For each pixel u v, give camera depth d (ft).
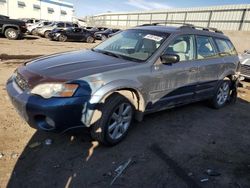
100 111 11.09
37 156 10.99
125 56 13.64
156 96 13.64
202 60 16.33
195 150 12.87
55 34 71.20
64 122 10.42
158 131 14.44
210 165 11.69
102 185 9.67
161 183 10.11
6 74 24.06
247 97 23.85
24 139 12.17
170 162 11.56
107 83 11.09
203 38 16.83
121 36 16.03
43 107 10.05
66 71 11.09
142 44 14.42
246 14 97.71
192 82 15.65
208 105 19.42
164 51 13.78
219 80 18.22
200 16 118.21
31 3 130.31
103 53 14.33
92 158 11.22
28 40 62.54
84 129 11.15
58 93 10.23
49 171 10.14
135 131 14.12
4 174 9.72
